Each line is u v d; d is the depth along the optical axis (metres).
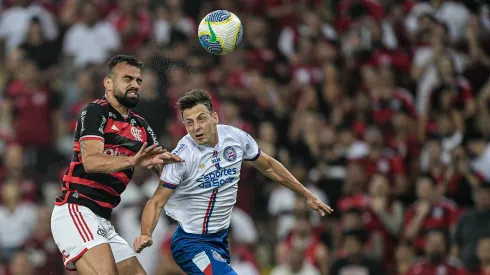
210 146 22.97
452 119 47.53
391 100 49.94
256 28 58.53
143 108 48.66
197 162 22.75
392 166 45.62
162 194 22.50
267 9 60.53
